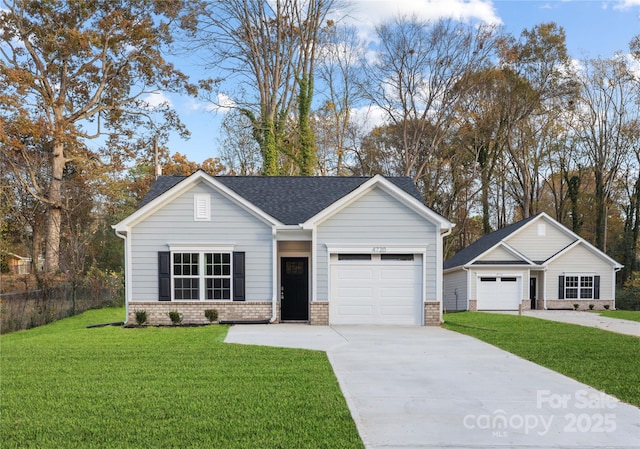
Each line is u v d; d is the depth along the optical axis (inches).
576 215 1664.6
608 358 402.3
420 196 717.3
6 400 265.9
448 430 224.5
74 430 220.8
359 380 318.3
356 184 775.1
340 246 643.5
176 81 1321.4
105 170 1255.5
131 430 220.5
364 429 224.2
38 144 1227.9
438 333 561.0
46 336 521.3
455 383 312.2
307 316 707.4
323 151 1635.1
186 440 208.7
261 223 655.8
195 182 650.2
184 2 1259.8
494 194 1884.8
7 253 1139.3
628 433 223.1
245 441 207.8
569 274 1181.1
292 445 203.9
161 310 643.5
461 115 1520.7
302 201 722.2
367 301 648.4
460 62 1455.5
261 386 296.8
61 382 305.1
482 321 754.2
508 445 207.9
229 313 648.4
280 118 1344.7
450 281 1298.0
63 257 1155.9
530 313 990.4
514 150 1686.8
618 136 1628.9
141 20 1273.4
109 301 1045.8
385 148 1692.9
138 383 302.5
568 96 1552.7
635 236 1563.7
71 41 1155.3
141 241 646.5
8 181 1138.7
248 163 1598.2
